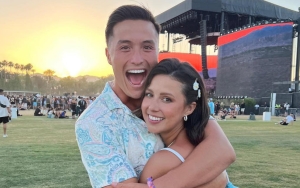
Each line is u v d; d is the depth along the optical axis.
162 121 1.58
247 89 37.16
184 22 45.94
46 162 6.29
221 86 40.91
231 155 1.55
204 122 1.65
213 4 41.84
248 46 37.03
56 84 131.88
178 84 1.57
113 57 1.68
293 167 6.16
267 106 35.00
